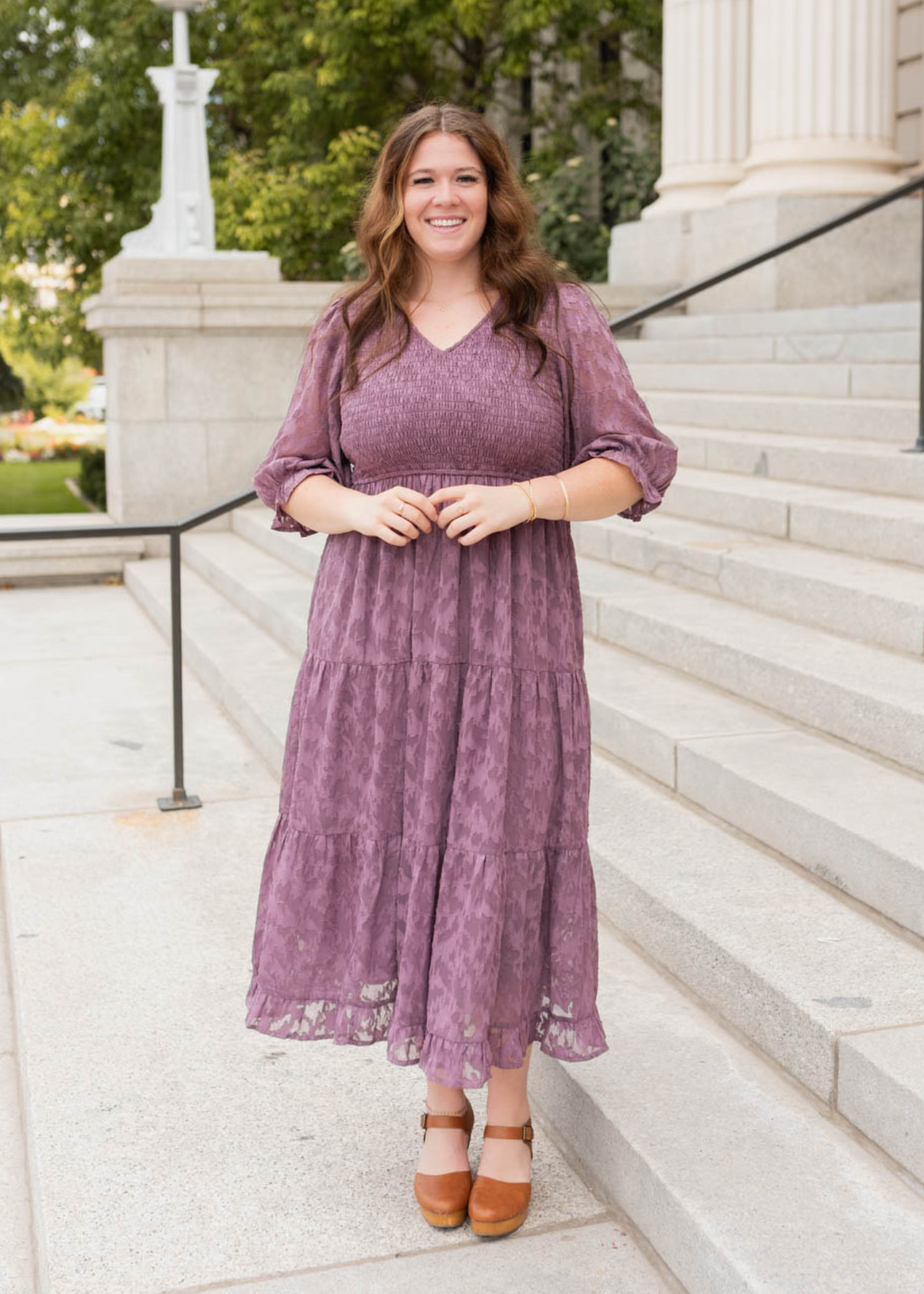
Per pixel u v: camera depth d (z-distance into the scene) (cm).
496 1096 251
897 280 898
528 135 1680
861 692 355
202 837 440
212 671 609
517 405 229
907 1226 220
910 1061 238
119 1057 308
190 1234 247
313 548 738
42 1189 260
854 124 898
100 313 903
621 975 310
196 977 346
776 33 902
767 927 293
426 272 236
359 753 234
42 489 1756
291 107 1436
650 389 801
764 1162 238
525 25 1323
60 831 444
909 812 312
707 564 486
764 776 339
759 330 809
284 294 908
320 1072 304
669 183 1004
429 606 229
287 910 238
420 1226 250
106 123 1504
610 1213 255
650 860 330
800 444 568
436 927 228
